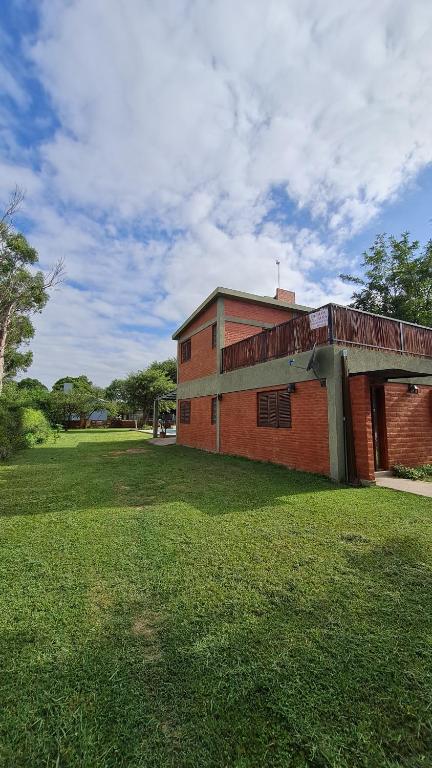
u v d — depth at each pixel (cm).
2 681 191
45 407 2964
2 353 2089
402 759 148
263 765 145
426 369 914
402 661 204
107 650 215
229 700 176
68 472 855
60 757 150
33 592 286
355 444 707
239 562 338
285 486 673
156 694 181
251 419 1070
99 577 311
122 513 504
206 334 1436
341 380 735
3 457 1114
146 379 3164
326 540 392
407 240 2008
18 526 451
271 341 982
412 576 308
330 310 765
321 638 225
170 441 1861
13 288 2047
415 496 587
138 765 146
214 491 635
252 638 225
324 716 168
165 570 323
